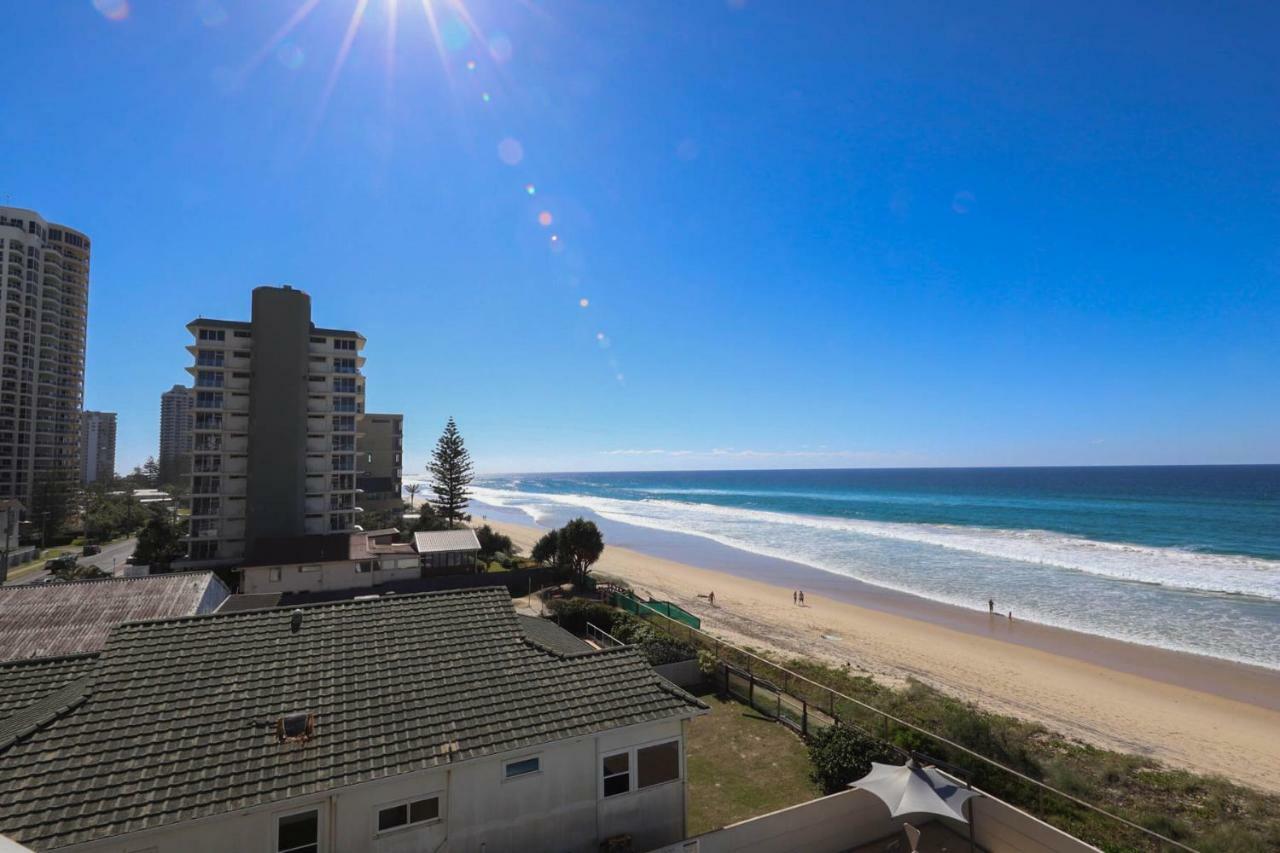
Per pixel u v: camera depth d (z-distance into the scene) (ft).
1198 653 102.73
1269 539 220.84
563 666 40.57
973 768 49.90
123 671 34.17
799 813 38.63
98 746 29.19
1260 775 62.44
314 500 194.80
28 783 26.76
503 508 458.50
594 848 36.14
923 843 40.24
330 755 30.78
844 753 47.57
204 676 34.71
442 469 229.04
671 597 141.90
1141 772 58.90
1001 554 197.77
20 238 281.95
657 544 239.09
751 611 130.00
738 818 43.52
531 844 34.45
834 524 293.02
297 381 180.86
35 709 34.06
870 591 151.02
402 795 31.73
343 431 201.67
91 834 25.04
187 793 27.53
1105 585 152.76
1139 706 80.89
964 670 93.76
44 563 184.96
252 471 174.91
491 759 33.47
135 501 290.56
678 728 39.34
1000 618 124.98
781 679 76.54
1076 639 110.52
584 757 36.24
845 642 107.45
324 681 35.78
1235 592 143.13
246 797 27.86
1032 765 54.54
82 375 315.37
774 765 51.29
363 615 42.57
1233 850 42.91
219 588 84.33
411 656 39.09
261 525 173.78
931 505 376.68
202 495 179.63
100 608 69.46
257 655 37.04
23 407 282.15
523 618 61.72
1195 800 53.72
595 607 90.79
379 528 235.40
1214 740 71.05
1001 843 38.58
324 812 30.12
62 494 249.75
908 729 55.42
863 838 40.50
